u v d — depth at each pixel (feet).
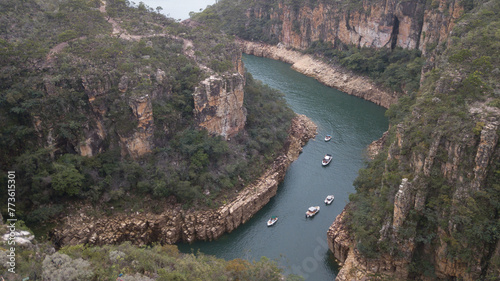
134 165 181.47
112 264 123.13
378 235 149.18
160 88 198.70
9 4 213.46
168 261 133.08
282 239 183.73
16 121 169.37
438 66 220.64
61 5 236.84
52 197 169.78
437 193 138.31
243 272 136.36
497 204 125.29
